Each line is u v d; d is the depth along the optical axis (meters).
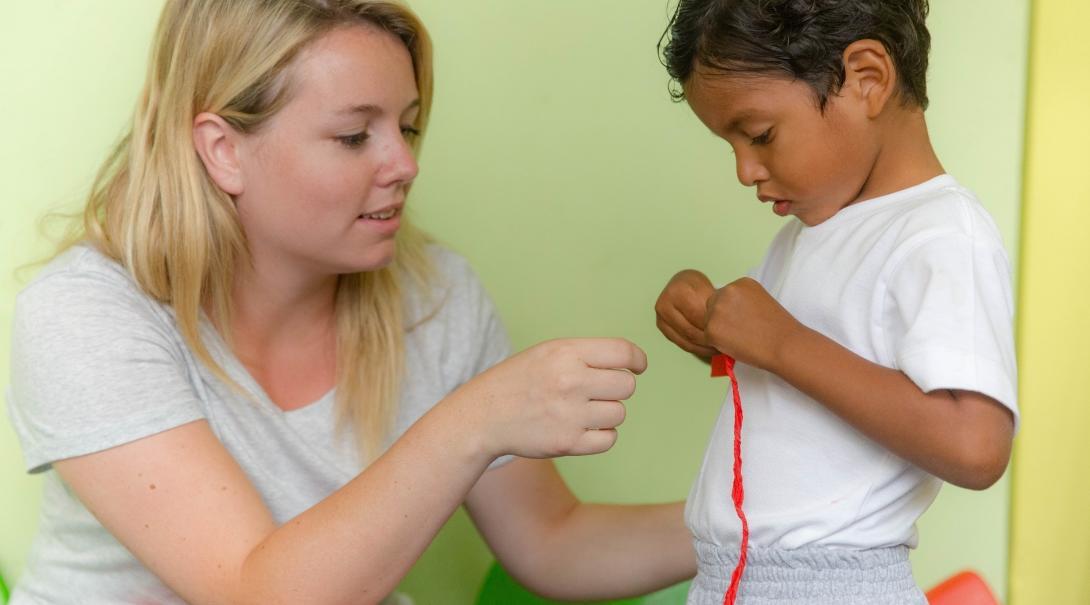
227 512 0.99
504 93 1.56
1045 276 1.55
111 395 1.01
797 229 1.05
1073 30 1.51
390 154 1.06
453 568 1.60
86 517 1.13
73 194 1.51
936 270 0.85
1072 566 1.57
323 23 1.03
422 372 1.25
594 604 1.48
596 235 1.58
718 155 1.55
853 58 0.90
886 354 0.88
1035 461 1.58
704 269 1.57
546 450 0.92
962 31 1.54
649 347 1.59
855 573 0.89
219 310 1.13
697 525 0.97
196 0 1.06
